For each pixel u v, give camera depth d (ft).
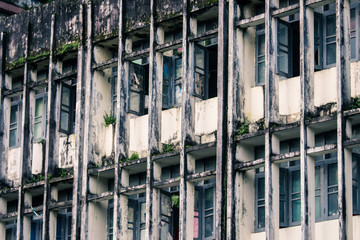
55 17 87.56
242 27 74.84
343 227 65.36
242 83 74.33
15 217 86.79
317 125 69.26
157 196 77.00
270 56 71.92
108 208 82.84
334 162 70.79
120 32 81.71
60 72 86.69
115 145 80.12
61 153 85.66
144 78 82.69
